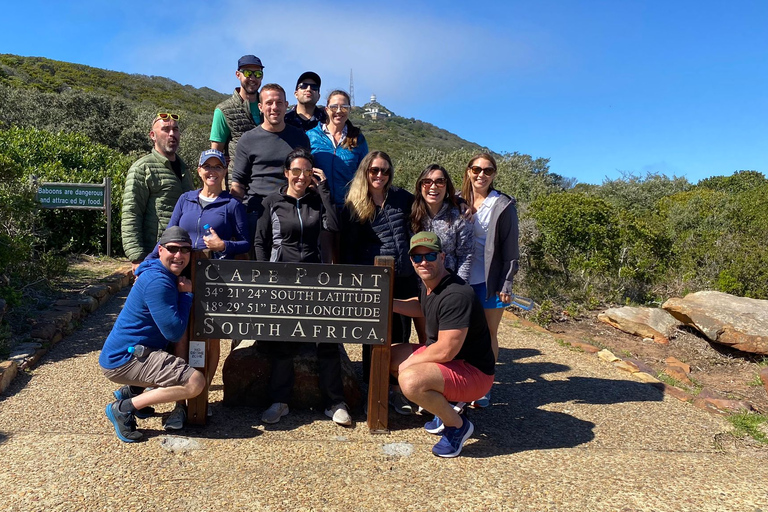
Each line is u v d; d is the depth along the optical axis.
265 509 2.52
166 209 4.18
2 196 6.20
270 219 3.60
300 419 3.55
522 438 3.41
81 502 2.51
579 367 4.88
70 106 23.80
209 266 3.30
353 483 2.78
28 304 5.25
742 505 2.69
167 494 2.60
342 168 4.33
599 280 7.66
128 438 3.10
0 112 21.36
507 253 3.71
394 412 3.77
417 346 3.57
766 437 3.50
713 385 4.80
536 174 13.74
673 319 6.15
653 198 19.27
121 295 6.61
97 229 8.59
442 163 14.54
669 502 2.70
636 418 3.78
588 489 2.80
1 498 2.51
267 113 4.04
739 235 8.23
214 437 3.23
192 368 3.17
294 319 3.35
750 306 5.75
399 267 3.71
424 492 2.71
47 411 3.45
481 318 3.12
